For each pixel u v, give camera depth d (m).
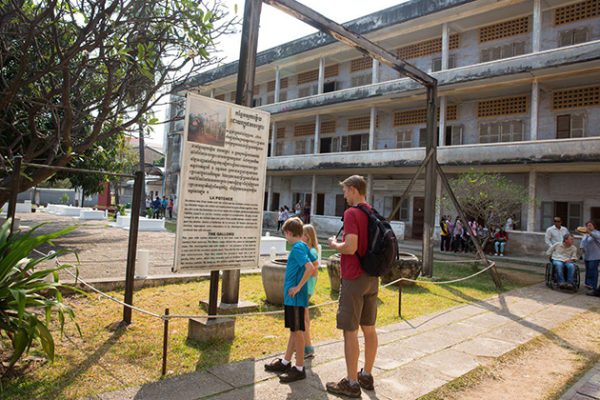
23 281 3.58
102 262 9.59
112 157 11.30
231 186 4.76
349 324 3.50
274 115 27.56
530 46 19.03
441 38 22.05
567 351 4.98
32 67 5.21
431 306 7.12
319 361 4.28
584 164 15.88
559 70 16.41
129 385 3.48
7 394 3.18
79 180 14.51
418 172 9.92
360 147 25.69
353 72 26.22
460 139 20.86
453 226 17.78
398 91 21.14
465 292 8.55
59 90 4.55
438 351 4.77
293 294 3.82
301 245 4.02
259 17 5.80
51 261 9.23
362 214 3.59
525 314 6.82
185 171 4.40
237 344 4.64
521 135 19.08
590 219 17.16
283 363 3.95
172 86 5.62
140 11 5.14
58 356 4.01
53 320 5.07
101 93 6.12
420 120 22.72
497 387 3.85
